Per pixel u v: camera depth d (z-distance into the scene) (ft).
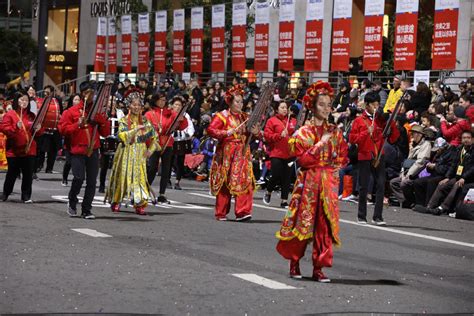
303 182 35.60
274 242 47.01
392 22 111.34
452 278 38.37
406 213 67.82
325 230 35.47
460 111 70.90
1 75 195.00
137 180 58.03
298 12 128.16
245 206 56.49
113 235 47.11
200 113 98.27
